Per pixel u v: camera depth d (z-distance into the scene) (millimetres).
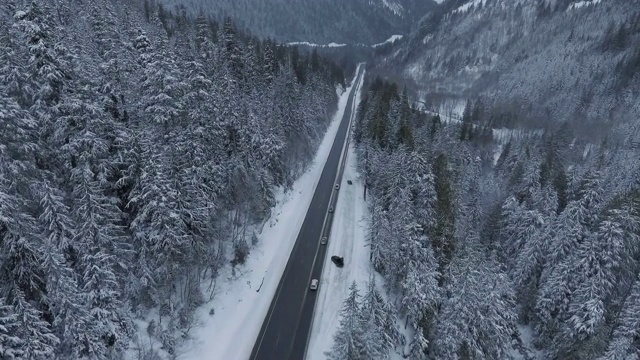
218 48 81500
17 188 27125
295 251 54312
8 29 31719
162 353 33906
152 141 36938
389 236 51031
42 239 26125
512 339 46188
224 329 39375
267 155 65188
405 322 44438
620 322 41719
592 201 54406
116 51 49500
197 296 40312
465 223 57562
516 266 53844
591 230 53531
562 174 71000
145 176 34500
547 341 45781
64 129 31828
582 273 43656
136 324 34125
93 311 28453
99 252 29359
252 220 55688
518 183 79875
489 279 41062
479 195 75312
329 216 64938
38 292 26578
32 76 31859
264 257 51156
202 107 47062
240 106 61000
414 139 72375
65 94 32969
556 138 112500
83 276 28969
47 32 32250
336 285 48406
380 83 156125
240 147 55438
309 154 87812
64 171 33219
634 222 44062
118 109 40438
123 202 37562
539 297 47062
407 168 57000
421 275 42250
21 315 23359
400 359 39312
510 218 63781
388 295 48438
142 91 47938
